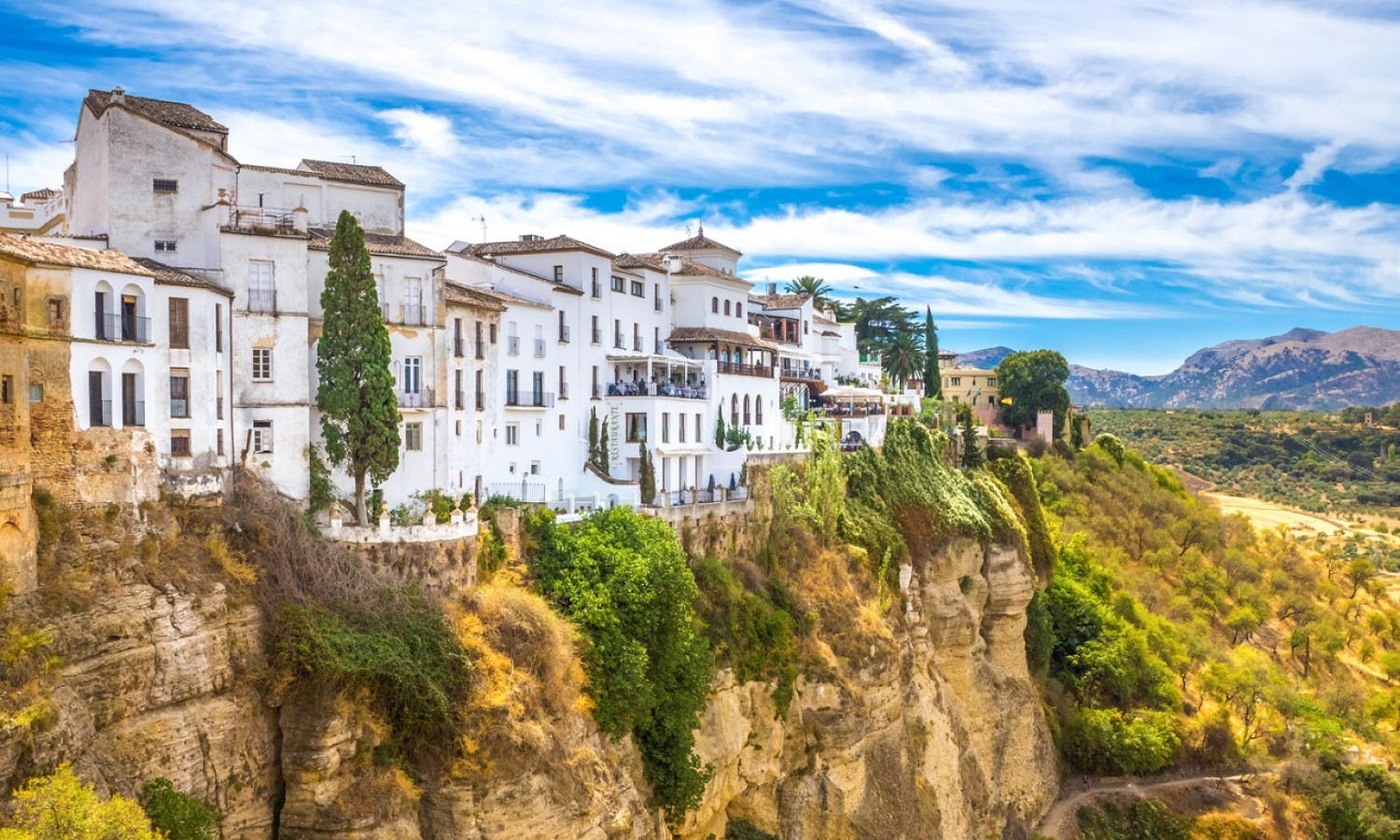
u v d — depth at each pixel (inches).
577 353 2556.6
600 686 1815.9
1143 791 3275.1
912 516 2960.1
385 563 1640.0
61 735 1175.0
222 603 1422.2
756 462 2603.3
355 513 1803.6
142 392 1470.2
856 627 2501.2
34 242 1389.0
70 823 1080.8
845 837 2317.9
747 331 3312.0
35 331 1299.2
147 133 1774.1
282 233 1771.7
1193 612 4315.9
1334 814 3262.8
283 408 1769.2
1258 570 4987.7
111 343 1416.1
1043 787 3110.2
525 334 2362.2
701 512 2337.6
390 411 1754.4
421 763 1531.7
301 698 1456.7
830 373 3971.5
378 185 2197.3
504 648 1672.0
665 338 2982.3
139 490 1434.5
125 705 1296.8
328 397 1733.5
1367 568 5423.2
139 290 1477.6
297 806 1432.1
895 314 5004.9
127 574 1354.6
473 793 1526.8
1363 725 3846.0
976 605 3073.3
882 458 3026.6
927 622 2871.6
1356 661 4660.4
